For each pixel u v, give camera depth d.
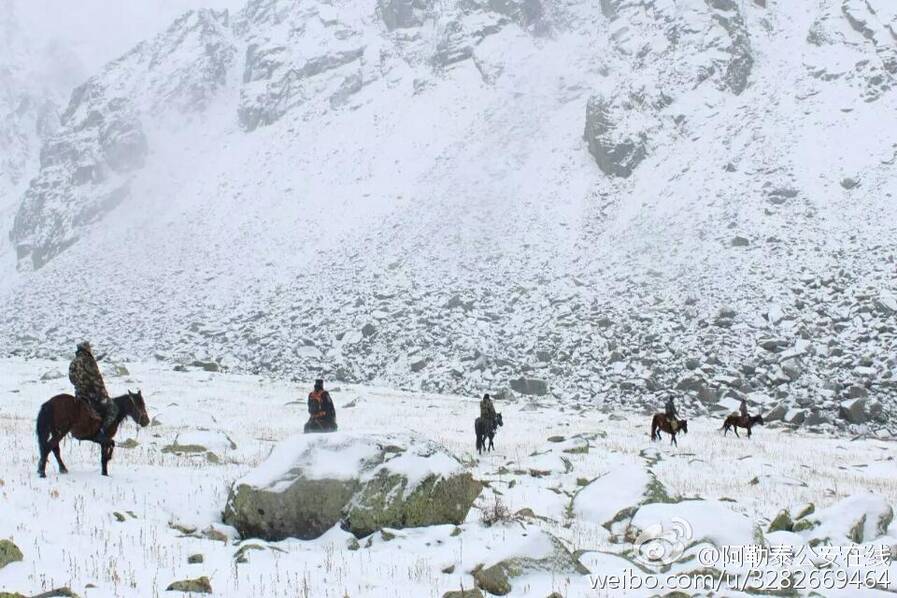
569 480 17.33
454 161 102.94
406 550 9.95
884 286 56.94
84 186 135.12
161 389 36.66
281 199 107.62
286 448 11.52
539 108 112.12
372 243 86.31
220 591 7.96
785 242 67.06
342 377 57.62
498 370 55.25
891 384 46.88
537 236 81.25
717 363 52.06
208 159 132.25
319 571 8.91
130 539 9.53
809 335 53.53
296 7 174.75
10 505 10.00
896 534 11.89
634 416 40.69
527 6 135.62
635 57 111.81
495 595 8.37
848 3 104.00
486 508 12.54
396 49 143.75
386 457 11.41
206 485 12.86
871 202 69.75
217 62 163.88
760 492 18.00
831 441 33.97
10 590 7.33
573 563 9.11
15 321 88.75
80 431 12.45
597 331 59.50
